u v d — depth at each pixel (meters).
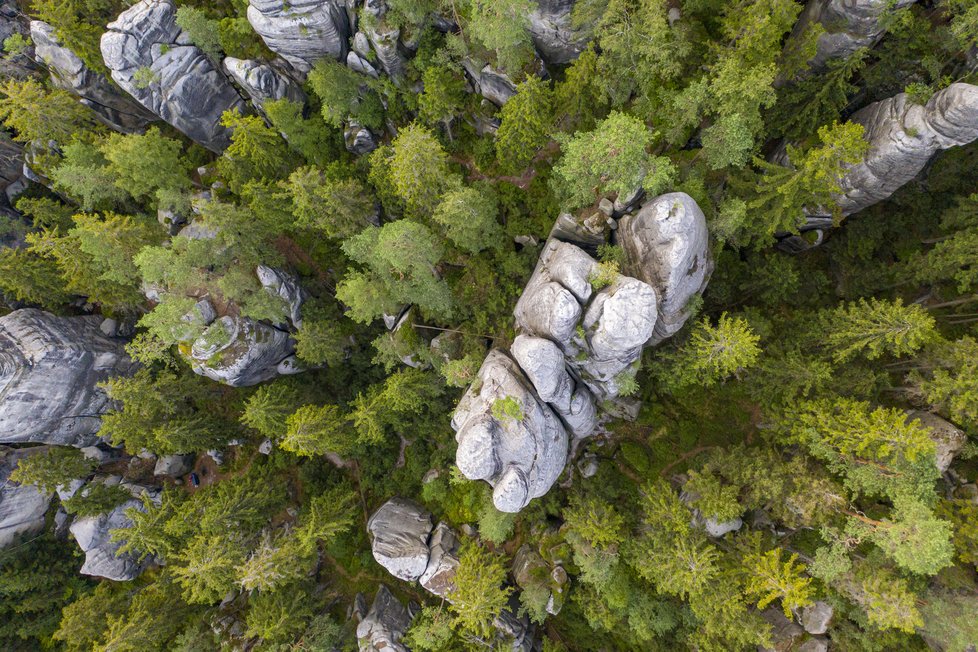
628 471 37.16
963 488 28.14
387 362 39.22
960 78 24.92
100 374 41.97
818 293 35.00
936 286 31.95
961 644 23.34
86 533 40.66
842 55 26.36
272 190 33.56
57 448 41.72
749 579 27.55
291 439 32.88
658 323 30.59
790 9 21.73
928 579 26.16
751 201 27.77
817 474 28.62
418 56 31.94
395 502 42.62
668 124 27.75
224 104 37.12
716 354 28.55
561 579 34.62
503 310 36.12
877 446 25.94
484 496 37.34
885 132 26.84
